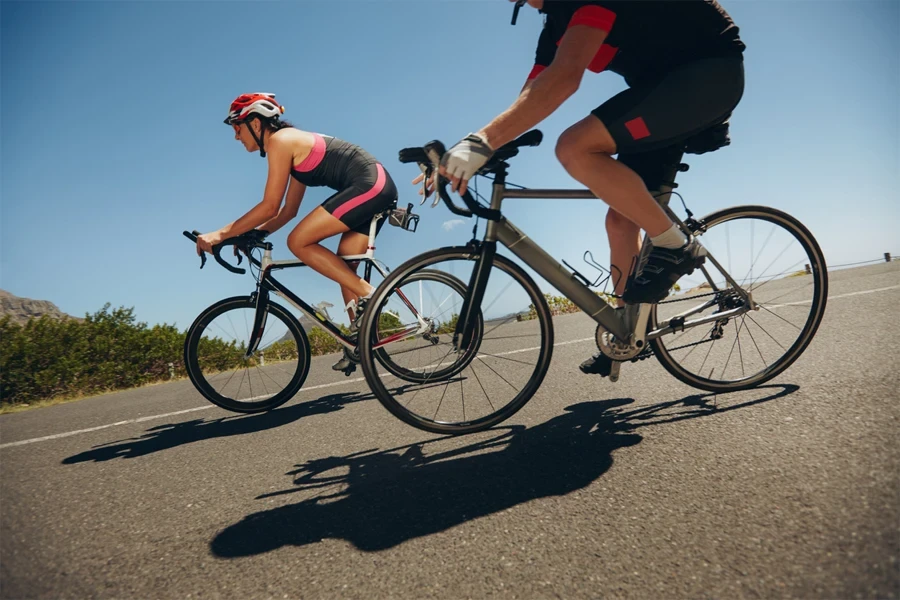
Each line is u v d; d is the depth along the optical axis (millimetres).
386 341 2662
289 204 3449
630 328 2107
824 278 2277
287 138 3043
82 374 6145
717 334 2348
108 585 1368
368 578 1271
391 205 3256
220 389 3379
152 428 3324
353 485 1874
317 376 4625
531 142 1819
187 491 2031
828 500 1292
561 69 1651
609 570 1175
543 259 1976
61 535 1722
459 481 1770
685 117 1786
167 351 6645
